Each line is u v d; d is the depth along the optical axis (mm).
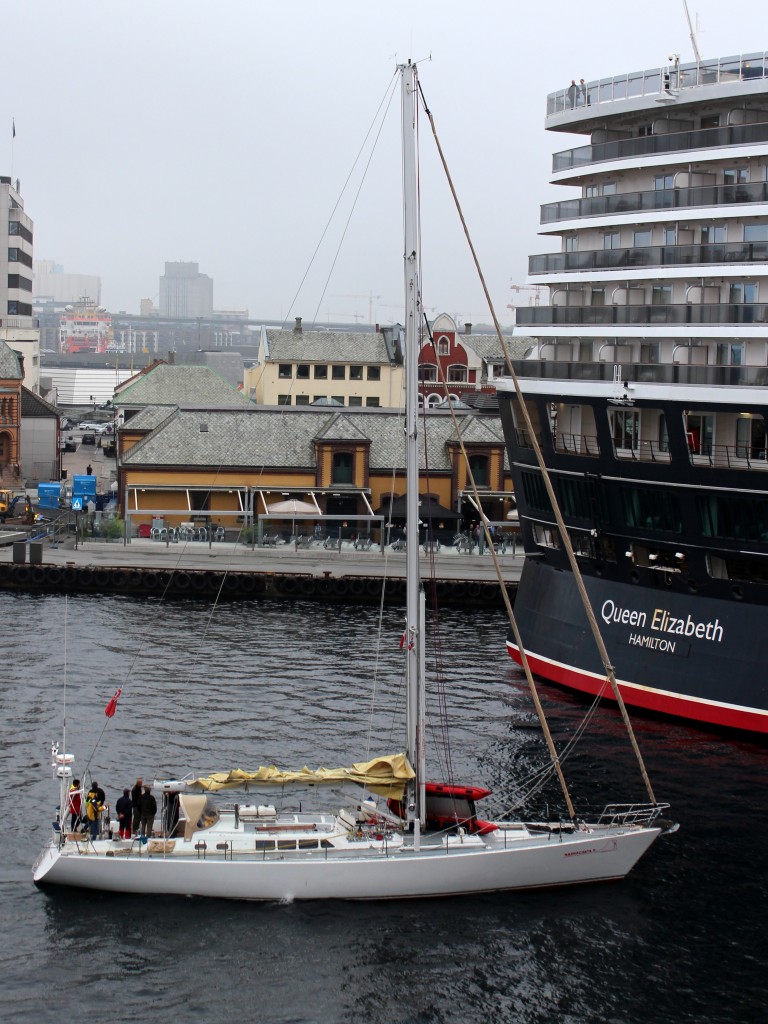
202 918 40312
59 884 41844
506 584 89875
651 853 45688
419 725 43250
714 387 57375
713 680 58156
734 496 56906
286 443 112812
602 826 44375
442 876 41781
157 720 58000
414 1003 36438
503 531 108688
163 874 41344
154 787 46719
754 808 49812
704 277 61156
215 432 112875
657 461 59969
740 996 37000
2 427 142625
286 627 79250
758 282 60438
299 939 39344
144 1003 36031
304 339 150375
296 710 60188
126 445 120688
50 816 47125
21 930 39250
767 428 56562
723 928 40594
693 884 43406
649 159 63312
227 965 37906
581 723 59781
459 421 115625
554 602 65875
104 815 43812
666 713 59781
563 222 67312
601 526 62688
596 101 66625
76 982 36812
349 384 148625
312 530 107750
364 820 43781
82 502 112562
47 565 92625
